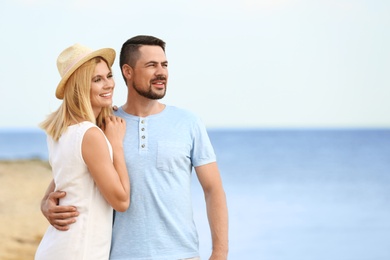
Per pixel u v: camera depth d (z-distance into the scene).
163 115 3.89
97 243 3.57
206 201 3.94
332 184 30.59
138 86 3.82
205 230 17.42
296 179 31.61
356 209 25.42
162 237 3.72
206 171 3.90
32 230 13.07
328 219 23.25
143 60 3.80
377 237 20.70
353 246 19.28
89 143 3.52
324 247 19.08
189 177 3.90
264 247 18.33
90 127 3.54
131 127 3.83
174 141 3.81
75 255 3.51
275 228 20.94
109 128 3.74
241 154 41.03
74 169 3.54
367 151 38.06
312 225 21.67
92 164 3.52
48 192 3.82
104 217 3.61
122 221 3.73
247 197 27.95
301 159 38.56
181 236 3.75
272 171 34.50
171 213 3.75
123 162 3.67
